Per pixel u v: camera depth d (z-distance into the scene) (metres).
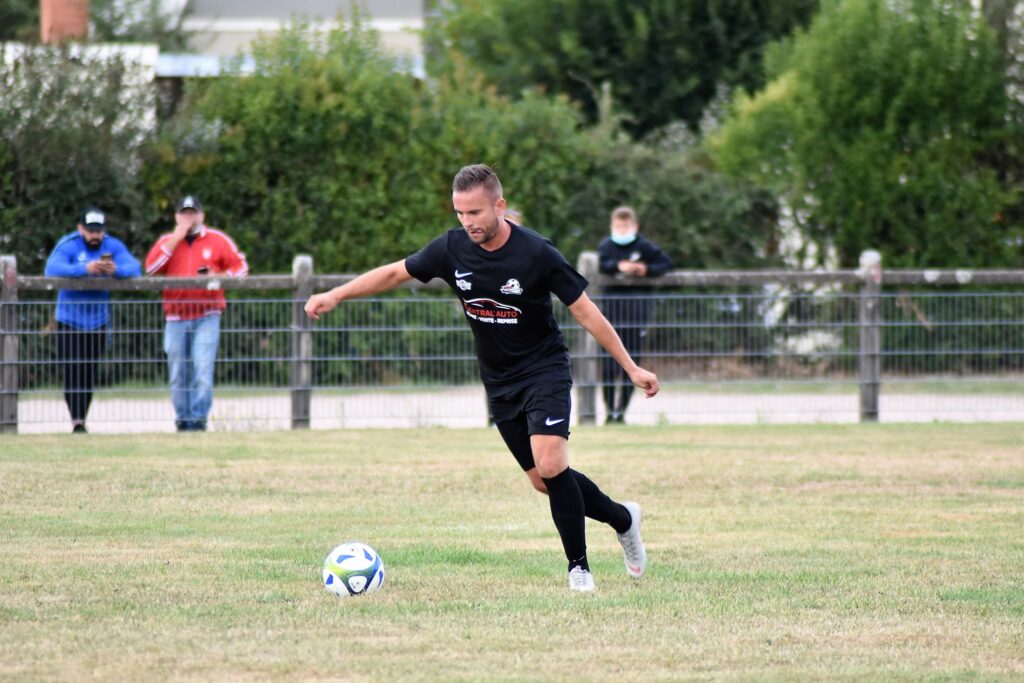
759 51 96.88
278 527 28.78
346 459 40.56
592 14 95.75
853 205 72.56
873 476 37.06
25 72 61.94
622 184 72.00
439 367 51.19
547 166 70.94
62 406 48.19
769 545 26.98
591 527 29.33
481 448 43.53
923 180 72.38
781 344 52.62
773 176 74.56
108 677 16.98
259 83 66.44
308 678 17.08
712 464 39.47
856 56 73.88
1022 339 53.62
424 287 56.19
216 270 50.25
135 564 24.50
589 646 18.83
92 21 106.00
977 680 17.12
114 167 62.28
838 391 53.34
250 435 47.16
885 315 53.00
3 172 61.12
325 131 66.38
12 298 47.75
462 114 69.88
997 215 73.19
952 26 74.62
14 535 27.53
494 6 96.38
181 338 48.12
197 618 20.30
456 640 19.09
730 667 17.75
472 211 21.39
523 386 22.69
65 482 35.12
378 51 71.62
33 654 18.05
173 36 108.94
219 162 65.00
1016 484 35.69
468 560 25.23
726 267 73.31
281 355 49.88
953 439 46.56
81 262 48.66
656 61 96.69
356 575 22.11
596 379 51.78
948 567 24.67
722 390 52.41
